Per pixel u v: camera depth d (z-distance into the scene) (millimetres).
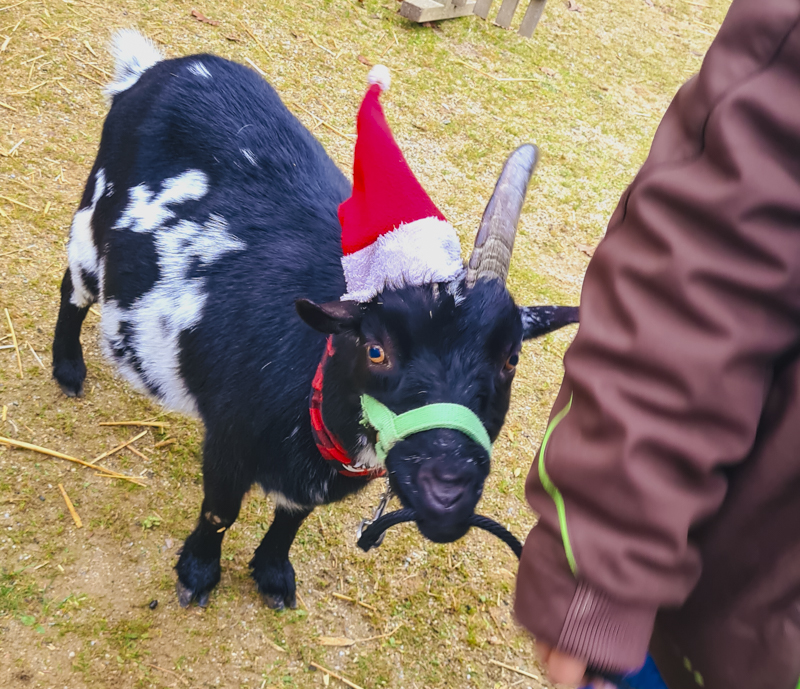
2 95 4379
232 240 2568
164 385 2729
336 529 3172
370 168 1974
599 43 7891
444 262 1915
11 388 3156
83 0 5312
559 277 4773
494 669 2930
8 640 2445
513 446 3760
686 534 1036
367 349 1905
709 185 994
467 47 6809
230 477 2443
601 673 1076
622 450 1028
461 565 3215
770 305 984
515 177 1997
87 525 2838
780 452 1060
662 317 1029
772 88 970
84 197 3070
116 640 2566
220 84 2906
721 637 1173
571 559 1069
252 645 2721
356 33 6289
